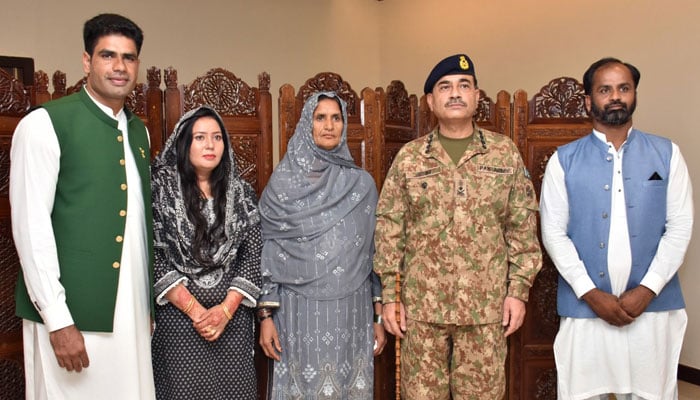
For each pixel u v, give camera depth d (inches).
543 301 108.7
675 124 134.3
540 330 109.0
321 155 87.0
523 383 109.0
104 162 70.3
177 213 77.0
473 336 83.5
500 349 83.8
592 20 151.0
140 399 72.9
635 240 81.5
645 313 82.0
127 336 71.4
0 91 86.4
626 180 82.3
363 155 104.2
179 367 76.5
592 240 83.0
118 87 70.2
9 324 90.4
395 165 87.2
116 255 70.2
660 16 135.8
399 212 86.5
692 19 129.6
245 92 98.4
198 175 80.7
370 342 87.1
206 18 188.5
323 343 83.2
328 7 213.8
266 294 85.6
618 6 144.6
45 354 68.7
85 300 68.4
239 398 80.3
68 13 166.1
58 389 68.9
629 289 82.0
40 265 65.4
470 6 187.5
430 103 87.3
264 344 86.4
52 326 65.4
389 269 86.2
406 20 213.9
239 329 80.6
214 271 79.0
